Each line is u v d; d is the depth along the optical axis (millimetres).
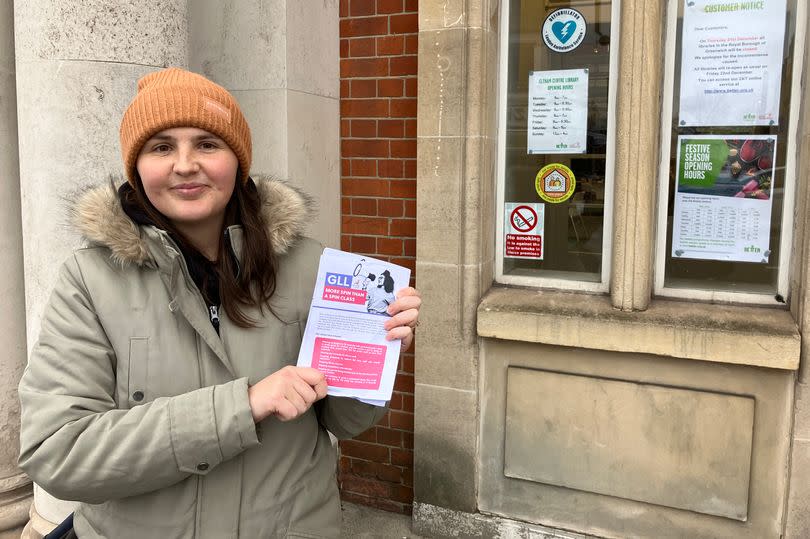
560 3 3090
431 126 3121
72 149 2486
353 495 3766
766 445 2756
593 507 3082
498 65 3225
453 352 3221
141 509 1348
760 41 2805
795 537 2738
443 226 3154
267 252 1470
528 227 3293
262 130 3240
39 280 2607
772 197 2867
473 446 3256
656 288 3068
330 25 3459
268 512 1404
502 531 3240
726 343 2711
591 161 3129
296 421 1484
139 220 1386
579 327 2938
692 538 2918
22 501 3408
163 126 1354
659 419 2906
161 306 1372
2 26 3191
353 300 1441
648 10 2742
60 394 1271
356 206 3605
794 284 2773
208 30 3303
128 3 2508
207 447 1240
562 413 3074
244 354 1419
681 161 2980
